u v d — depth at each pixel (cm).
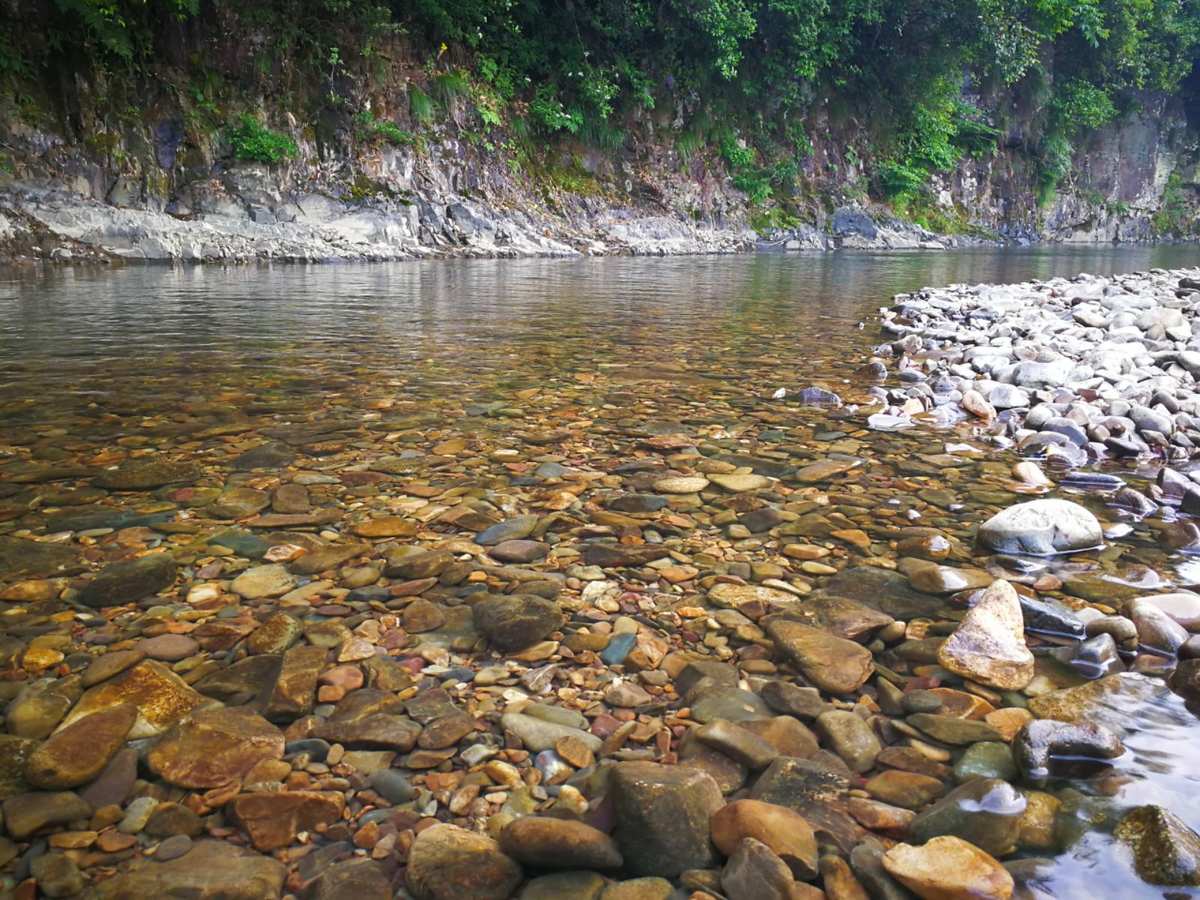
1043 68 3359
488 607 186
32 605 187
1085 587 209
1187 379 471
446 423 366
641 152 2381
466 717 148
